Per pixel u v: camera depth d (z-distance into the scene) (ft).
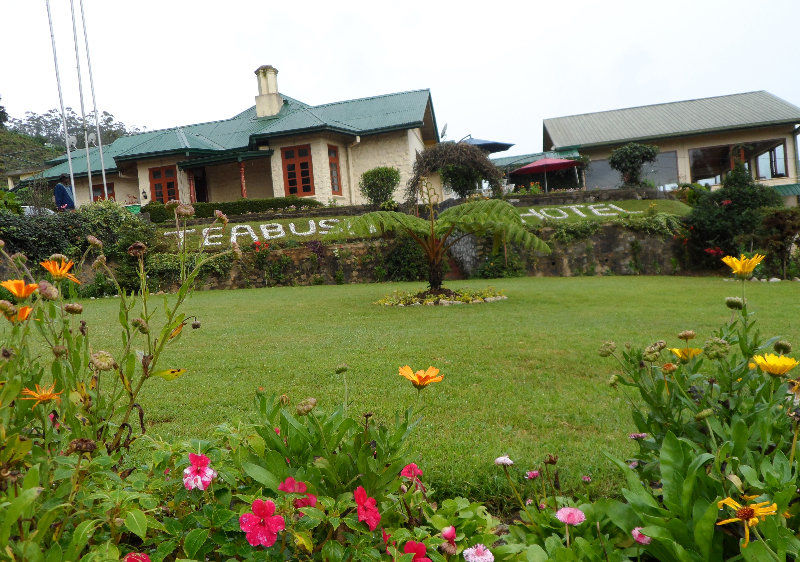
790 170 96.43
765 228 56.34
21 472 4.58
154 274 55.52
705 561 5.24
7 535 3.62
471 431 12.49
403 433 5.94
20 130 218.18
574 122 113.80
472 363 19.29
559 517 5.98
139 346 23.30
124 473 6.23
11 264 5.58
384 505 5.75
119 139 102.32
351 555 5.32
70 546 4.23
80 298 51.24
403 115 87.35
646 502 5.93
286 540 5.35
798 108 99.45
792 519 5.91
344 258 61.05
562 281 54.90
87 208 60.90
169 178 84.99
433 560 5.46
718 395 7.12
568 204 74.95
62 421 5.63
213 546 5.49
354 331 27.30
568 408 14.21
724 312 31.73
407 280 61.31
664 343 6.93
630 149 82.74
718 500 5.16
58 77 82.02
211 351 22.40
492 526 7.30
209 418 13.57
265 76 95.86
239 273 59.16
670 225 64.08
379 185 74.43
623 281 53.52
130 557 4.81
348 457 5.92
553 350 21.21
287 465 5.94
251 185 89.92
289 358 20.67
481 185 72.95
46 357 18.19
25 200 76.95
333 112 94.17
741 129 96.32
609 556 5.76
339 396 15.29
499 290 46.62
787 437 6.57
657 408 7.17
